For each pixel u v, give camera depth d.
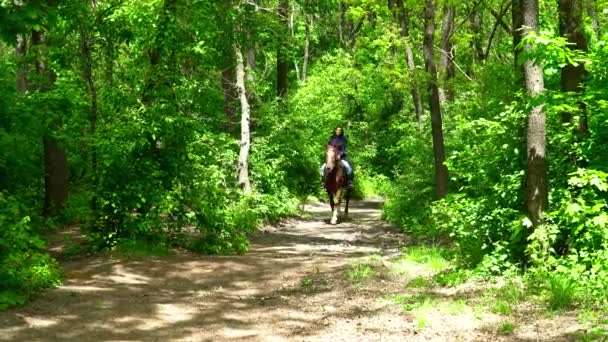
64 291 8.84
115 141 11.84
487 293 8.27
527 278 8.49
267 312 8.20
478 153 10.87
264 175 20.70
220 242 13.13
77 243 13.02
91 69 12.75
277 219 20.03
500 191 9.71
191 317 7.90
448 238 13.98
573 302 7.34
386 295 8.90
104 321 7.53
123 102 12.65
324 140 31.28
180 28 13.15
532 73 8.90
